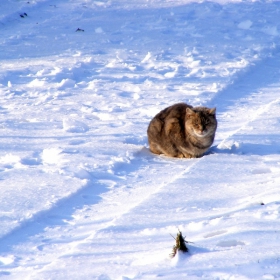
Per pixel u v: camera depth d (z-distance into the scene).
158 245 21.80
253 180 29.84
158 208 26.09
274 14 99.94
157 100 54.75
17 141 40.66
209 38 85.06
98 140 40.84
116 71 67.56
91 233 24.34
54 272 19.77
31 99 56.19
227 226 22.73
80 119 48.31
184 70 67.75
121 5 105.88
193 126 36.41
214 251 20.20
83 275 19.34
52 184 30.67
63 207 27.88
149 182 31.80
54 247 23.20
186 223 23.94
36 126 45.84
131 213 25.56
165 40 83.75
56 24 92.56
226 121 47.28
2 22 92.12
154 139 38.38
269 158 34.16
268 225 22.23
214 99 55.34
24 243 23.64
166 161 36.88
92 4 106.31
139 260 20.38
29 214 26.30
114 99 55.62
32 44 80.94
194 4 105.50
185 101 53.84
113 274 19.30
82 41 82.81
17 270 21.00
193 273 18.53
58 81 63.22
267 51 78.25
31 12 99.56
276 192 26.39
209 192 28.23
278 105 48.59
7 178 31.89
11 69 67.31
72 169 33.38
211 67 68.75
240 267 18.58
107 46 80.50
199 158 36.88
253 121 43.50
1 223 25.33
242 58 73.44
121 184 31.52
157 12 100.12
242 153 36.00
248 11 101.44
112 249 21.78
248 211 24.31
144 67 69.44
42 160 36.12
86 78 64.62
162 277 18.42
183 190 28.61
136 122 47.16
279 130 40.81
